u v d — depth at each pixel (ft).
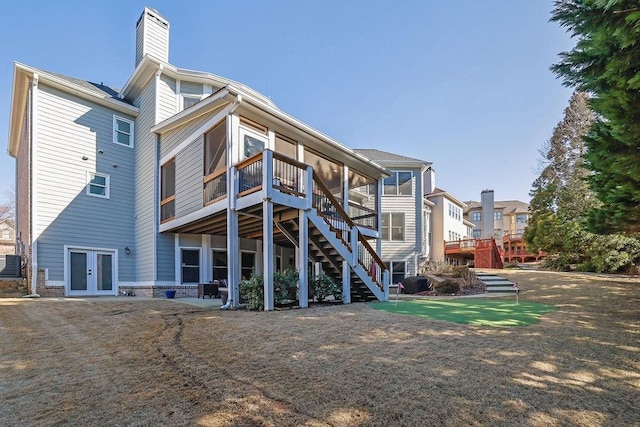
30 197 37.27
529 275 50.42
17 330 19.44
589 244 60.64
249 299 26.13
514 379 11.76
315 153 40.45
